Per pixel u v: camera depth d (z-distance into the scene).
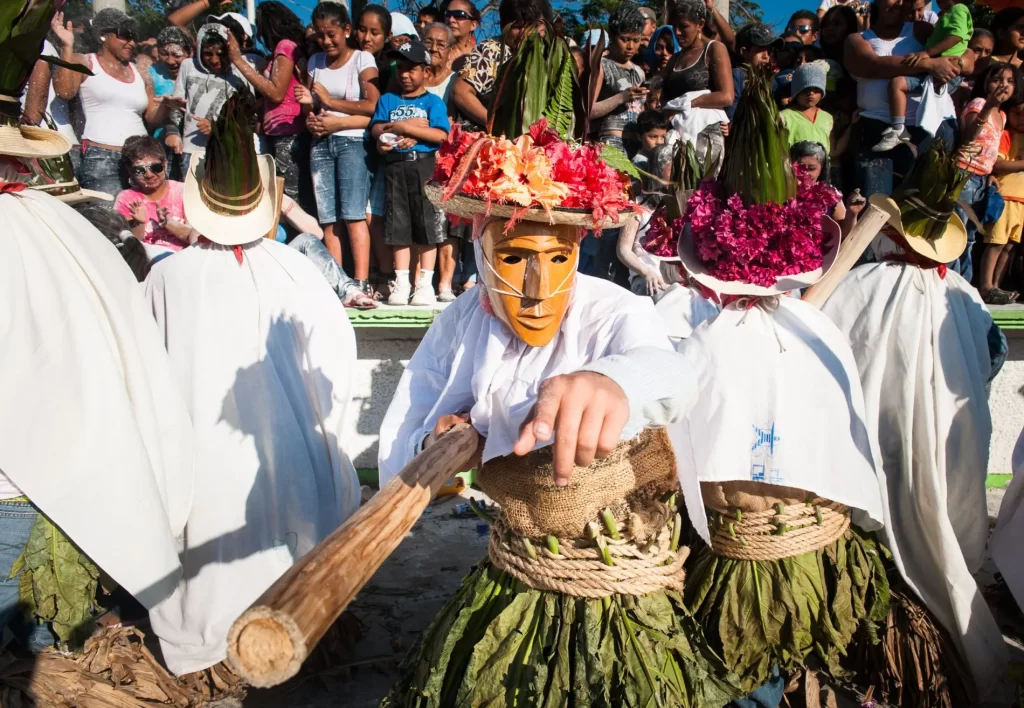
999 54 7.27
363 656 3.68
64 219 2.83
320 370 3.56
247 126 3.41
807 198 2.69
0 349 2.56
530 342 2.01
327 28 5.77
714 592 2.71
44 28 2.66
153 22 6.80
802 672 3.18
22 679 3.03
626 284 5.93
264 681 1.08
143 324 2.99
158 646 3.67
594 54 2.16
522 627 2.10
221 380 3.33
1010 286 7.07
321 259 5.43
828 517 2.73
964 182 3.64
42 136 2.86
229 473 3.28
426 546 4.89
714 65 5.97
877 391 3.60
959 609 3.30
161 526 2.77
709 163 4.01
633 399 1.60
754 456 2.62
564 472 1.48
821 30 6.77
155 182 5.00
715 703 2.14
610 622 2.08
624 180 2.05
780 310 2.85
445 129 5.71
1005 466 6.14
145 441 2.86
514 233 1.96
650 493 2.17
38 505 2.60
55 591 2.71
